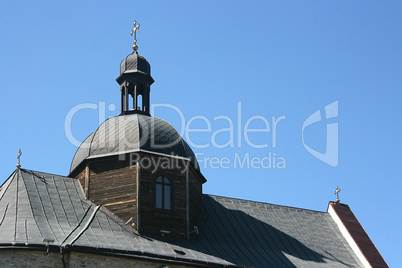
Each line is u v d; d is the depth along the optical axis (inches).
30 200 1704.0
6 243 1519.4
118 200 1780.3
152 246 1694.1
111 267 1590.8
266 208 2100.1
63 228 1651.1
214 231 1895.9
